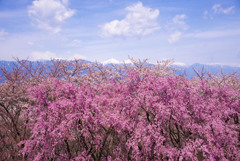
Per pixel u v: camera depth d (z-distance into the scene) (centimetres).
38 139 567
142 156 607
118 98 700
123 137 716
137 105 654
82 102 596
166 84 656
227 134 567
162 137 556
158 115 595
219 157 514
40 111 611
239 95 743
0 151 768
